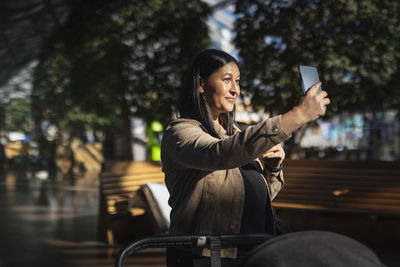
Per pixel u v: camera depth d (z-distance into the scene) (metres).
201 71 1.53
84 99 9.22
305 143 12.27
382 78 6.26
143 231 5.90
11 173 18.09
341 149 11.97
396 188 5.08
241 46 6.63
